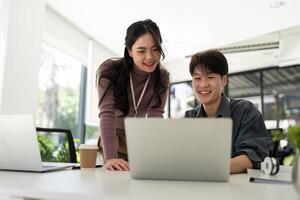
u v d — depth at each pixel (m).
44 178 0.85
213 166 0.80
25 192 0.64
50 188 0.65
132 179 0.85
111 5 3.58
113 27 4.23
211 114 1.61
